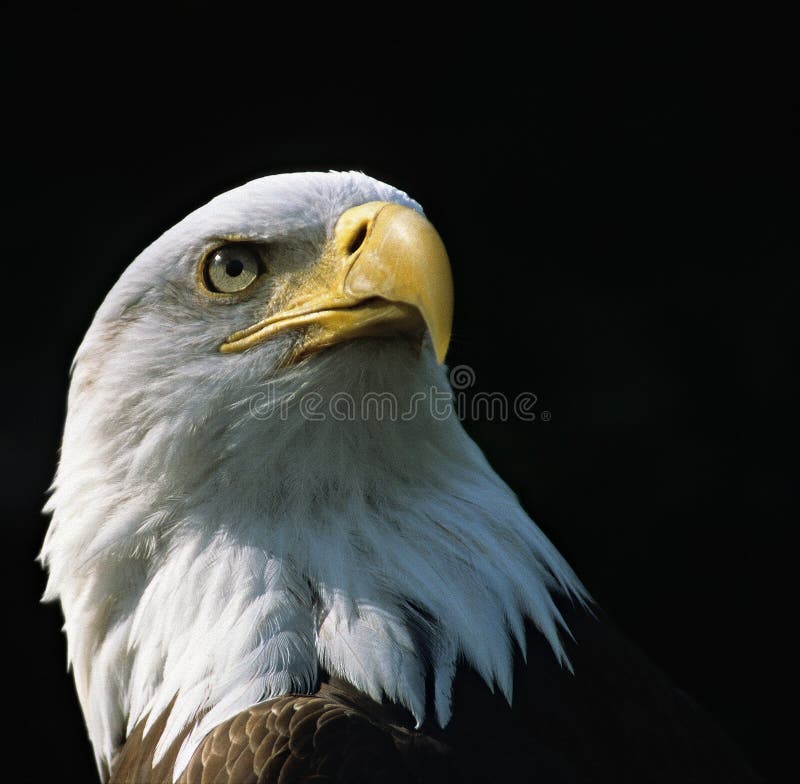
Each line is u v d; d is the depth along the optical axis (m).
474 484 5.90
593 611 6.07
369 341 5.60
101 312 5.91
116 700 5.73
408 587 5.42
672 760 5.42
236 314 5.67
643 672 5.84
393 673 5.16
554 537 13.34
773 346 14.27
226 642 5.27
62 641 13.05
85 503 5.69
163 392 5.64
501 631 5.44
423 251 5.41
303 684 5.18
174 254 5.77
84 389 5.86
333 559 5.43
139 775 5.33
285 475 5.60
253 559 5.45
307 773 4.73
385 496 5.68
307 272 5.67
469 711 5.19
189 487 5.60
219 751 4.89
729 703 12.95
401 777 4.80
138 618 5.57
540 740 5.21
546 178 15.10
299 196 5.75
